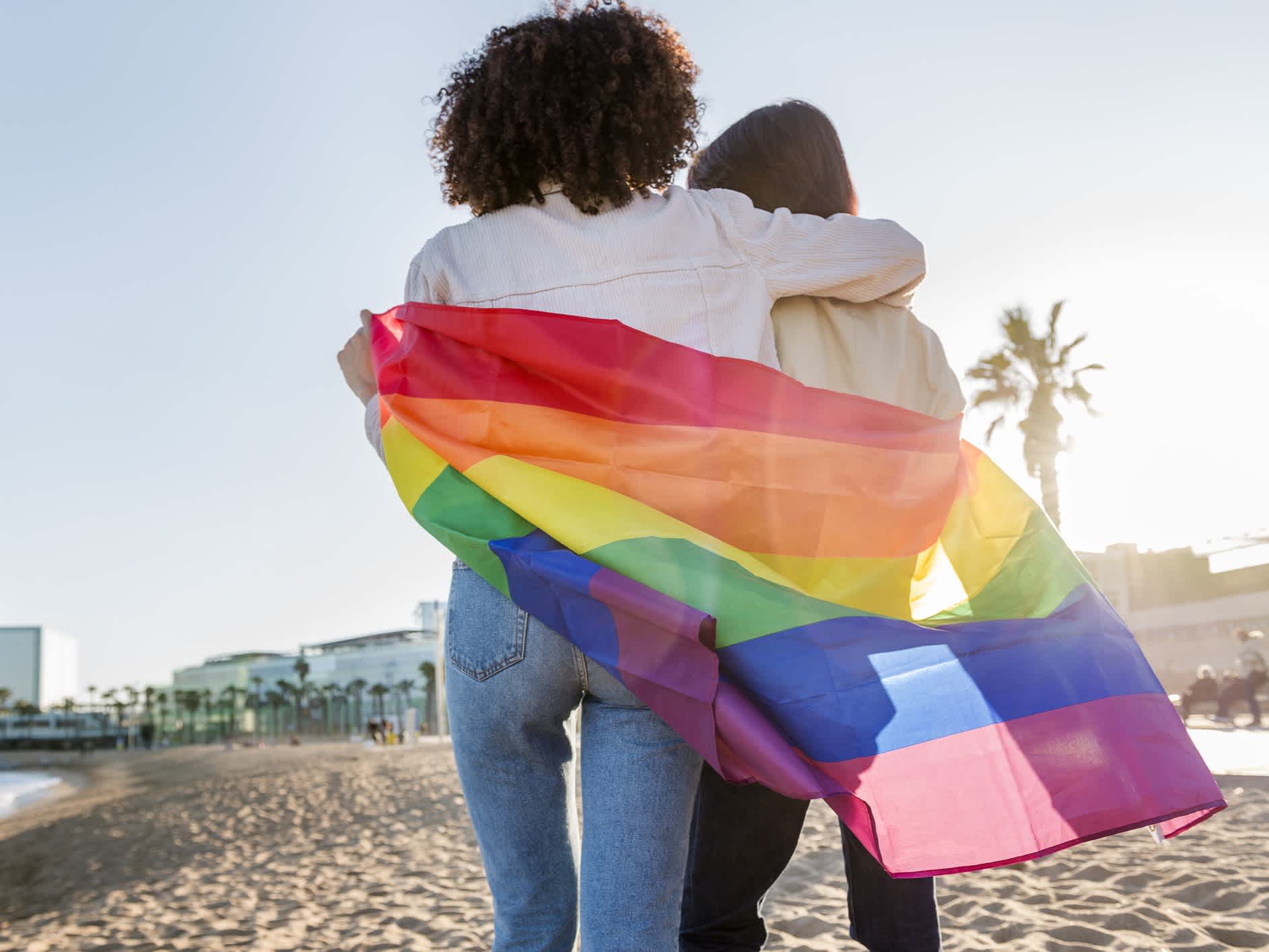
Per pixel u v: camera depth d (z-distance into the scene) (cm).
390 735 5466
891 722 128
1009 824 126
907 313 177
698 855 202
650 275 150
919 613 159
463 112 160
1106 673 138
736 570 134
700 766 145
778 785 120
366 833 1104
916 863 123
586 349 144
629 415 144
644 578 129
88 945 611
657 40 161
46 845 1894
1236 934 322
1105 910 366
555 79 153
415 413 148
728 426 146
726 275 154
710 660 124
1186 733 136
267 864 965
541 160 153
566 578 131
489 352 147
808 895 444
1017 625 141
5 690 16500
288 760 4569
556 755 149
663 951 135
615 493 141
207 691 14800
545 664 137
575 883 150
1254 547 2605
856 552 151
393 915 557
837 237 162
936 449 161
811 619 132
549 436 143
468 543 138
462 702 144
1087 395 2317
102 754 13538
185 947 545
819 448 149
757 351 153
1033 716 132
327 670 12431
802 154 192
